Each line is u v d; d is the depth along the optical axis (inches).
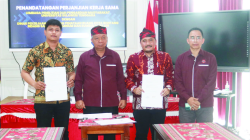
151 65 76.6
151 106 73.1
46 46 74.7
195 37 77.7
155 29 140.5
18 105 93.6
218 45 127.9
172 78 79.6
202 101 76.5
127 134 59.2
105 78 76.1
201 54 79.0
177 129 52.4
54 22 74.3
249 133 129.8
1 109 93.3
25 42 144.1
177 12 141.8
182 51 130.6
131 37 150.7
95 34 74.0
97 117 64.0
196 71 78.1
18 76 146.4
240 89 145.3
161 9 148.6
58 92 72.2
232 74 141.8
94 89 75.6
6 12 144.8
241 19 124.3
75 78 78.5
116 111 78.7
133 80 79.7
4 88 146.3
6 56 145.9
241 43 124.8
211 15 127.6
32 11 142.9
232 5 143.8
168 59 78.7
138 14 149.6
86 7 145.0
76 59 148.3
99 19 146.0
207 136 46.9
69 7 144.3
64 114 76.6
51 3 143.5
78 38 145.8
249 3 143.1
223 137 46.4
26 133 49.0
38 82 71.7
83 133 57.7
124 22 147.2
